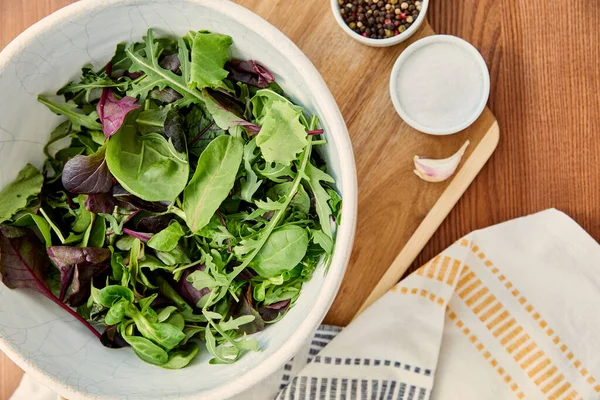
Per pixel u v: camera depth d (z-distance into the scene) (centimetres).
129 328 53
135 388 52
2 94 50
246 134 52
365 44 61
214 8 49
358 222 61
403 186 61
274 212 52
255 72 53
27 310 52
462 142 61
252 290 53
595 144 62
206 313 52
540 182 63
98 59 53
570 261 62
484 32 63
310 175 51
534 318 63
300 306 51
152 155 52
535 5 62
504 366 63
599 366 62
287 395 61
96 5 49
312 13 61
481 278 63
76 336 53
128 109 51
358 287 61
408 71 61
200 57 51
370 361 61
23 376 62
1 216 53
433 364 61
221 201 50
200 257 53
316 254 52
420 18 60
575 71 62
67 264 52
